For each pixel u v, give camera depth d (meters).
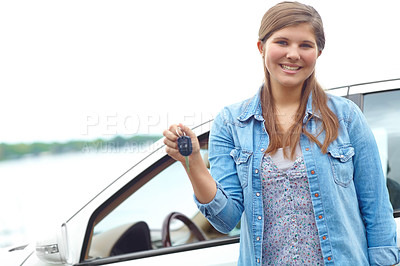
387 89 2.45
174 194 3.10
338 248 1.71
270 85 1.85
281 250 1.75
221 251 2.44
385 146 2.42
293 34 1.73
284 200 1.75
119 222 2.77
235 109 1.89
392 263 1.77
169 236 3.07
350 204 1.75
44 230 2.46
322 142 1.75
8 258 2.62
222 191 1.79
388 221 1.78
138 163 2.53
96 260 2.50
